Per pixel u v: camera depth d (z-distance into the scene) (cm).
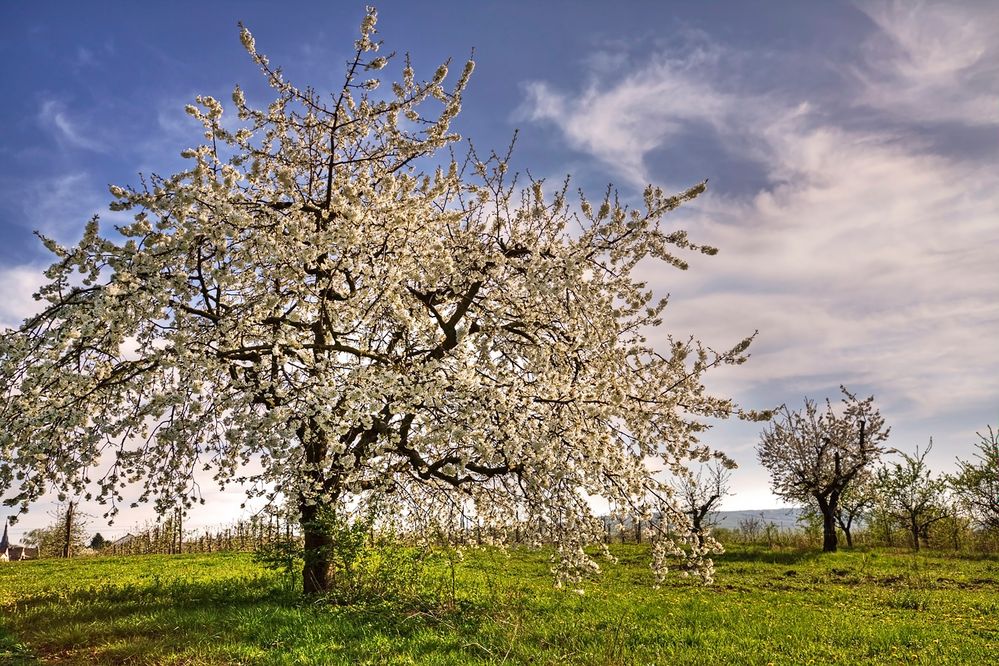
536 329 1298
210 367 960
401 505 1341
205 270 1038
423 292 1258
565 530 1099
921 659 948
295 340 986
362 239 1045
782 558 2598
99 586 1545
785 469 3428
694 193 1088
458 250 1241
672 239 1122
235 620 1021
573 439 1040
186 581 1537
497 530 1362
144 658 846
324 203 1162
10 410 865
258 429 945
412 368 1071
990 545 3194
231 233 1001
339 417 981
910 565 2347
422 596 1188
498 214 1221
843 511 3553
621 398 1081
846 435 3284
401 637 957
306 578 1240
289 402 989
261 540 1290
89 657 865
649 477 1087
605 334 1177
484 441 1005
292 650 878
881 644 1043
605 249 1145
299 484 1105
